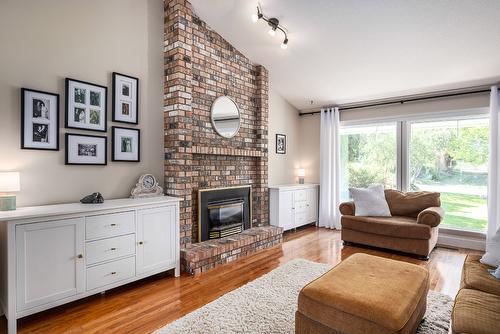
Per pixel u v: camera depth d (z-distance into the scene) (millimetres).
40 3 2586
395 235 3777
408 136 4754
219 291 2711
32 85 2541
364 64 4020
